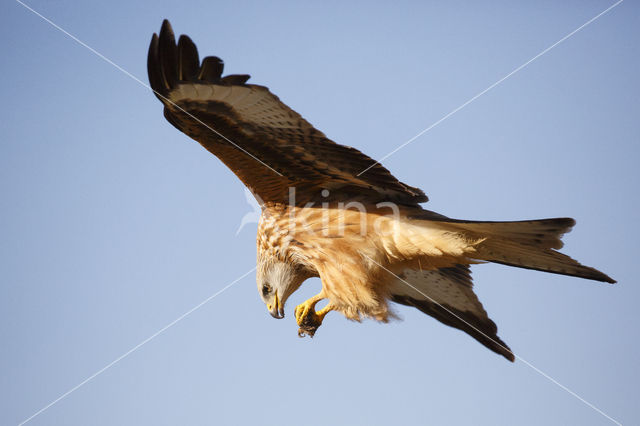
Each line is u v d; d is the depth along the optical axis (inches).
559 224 422.3
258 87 398.9
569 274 448.1
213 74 394.6
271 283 506.0
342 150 428.5
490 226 431.5
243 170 457.7
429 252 455.5
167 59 394.3
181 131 430.0
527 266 454.0
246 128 422.3
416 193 450.6
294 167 451.2
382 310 474.0
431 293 526.6
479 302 525.7
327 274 479.8
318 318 496.7
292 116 410.6
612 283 437.7
